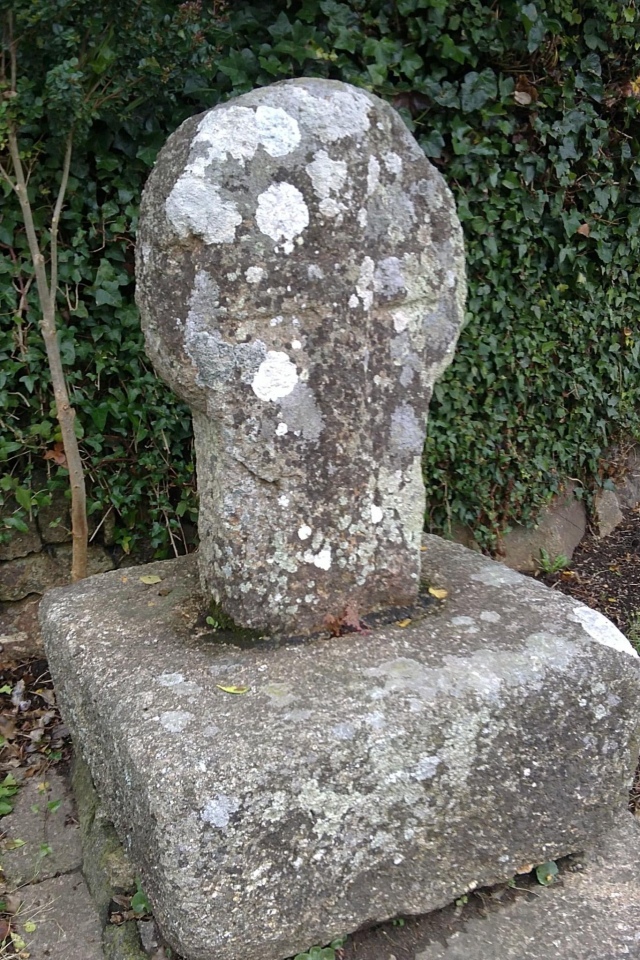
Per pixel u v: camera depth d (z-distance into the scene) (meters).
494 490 3.70
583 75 3.50
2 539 2.92
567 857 1.92
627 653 1.89
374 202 1.94
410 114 3.17
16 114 2.45
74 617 2.13
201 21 2.65
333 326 1.94
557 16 3.32
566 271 3.67
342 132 1.89
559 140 3.45
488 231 3.40
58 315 2.88
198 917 1.50
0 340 2.79
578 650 1.87
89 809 2.17
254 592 1.96
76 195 2.82
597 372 3.92
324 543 1.99
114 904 1.86
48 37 2.39
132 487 3.10
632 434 4.14
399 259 1.98
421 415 2.08
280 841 1.54
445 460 3.55
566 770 1.81
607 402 3.95
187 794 1.48
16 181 2.57
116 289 2.91
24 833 2.23
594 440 4.01
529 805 1.78
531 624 1.98
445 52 3.10
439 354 2.08
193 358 1.87
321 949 1.63
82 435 2.94
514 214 3.41
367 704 1.67
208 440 2.00
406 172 1.98
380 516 2.05
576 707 1.80
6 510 2.95
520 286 3.59
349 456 1.99
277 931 1.57
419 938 1.71
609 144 3.67
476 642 1.90
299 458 1.95
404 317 2.02
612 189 3.69
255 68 2.92
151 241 1.88
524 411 3.72
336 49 2.99
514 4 3.14
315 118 1.87
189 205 1.81
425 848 1.68
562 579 3.70
